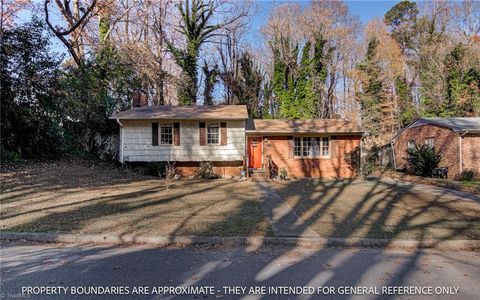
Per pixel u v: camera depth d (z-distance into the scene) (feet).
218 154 57.82
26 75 48.98
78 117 60.29
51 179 42.80
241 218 25.38
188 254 17.28
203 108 64.49
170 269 14.87
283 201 34.01
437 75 95.55
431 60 101.04
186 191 40.32
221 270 14.82
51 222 22.81
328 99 112.06
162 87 83.82
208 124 58.29
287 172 60.08
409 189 44.47
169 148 57.16
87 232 20.35
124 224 22.57
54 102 54.08
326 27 104.99
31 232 20.18
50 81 52.06
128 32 85.97
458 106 90.02
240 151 58.13
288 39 102.83
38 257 16.47
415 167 65.46
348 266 15.53
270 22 105.09
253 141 63.31
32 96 50.72
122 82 69.92
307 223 23.89
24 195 33.27
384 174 69.15
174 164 57.62
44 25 52.60
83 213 26.04
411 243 19.22
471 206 31.78
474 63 88.28
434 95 95.55
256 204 32.01
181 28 91.15
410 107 105.81
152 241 19.40
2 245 18.69
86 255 16.88
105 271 14.51
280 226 22.84
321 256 17.16
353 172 61.16
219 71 102.63
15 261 15.80
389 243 19.31
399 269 15.17
